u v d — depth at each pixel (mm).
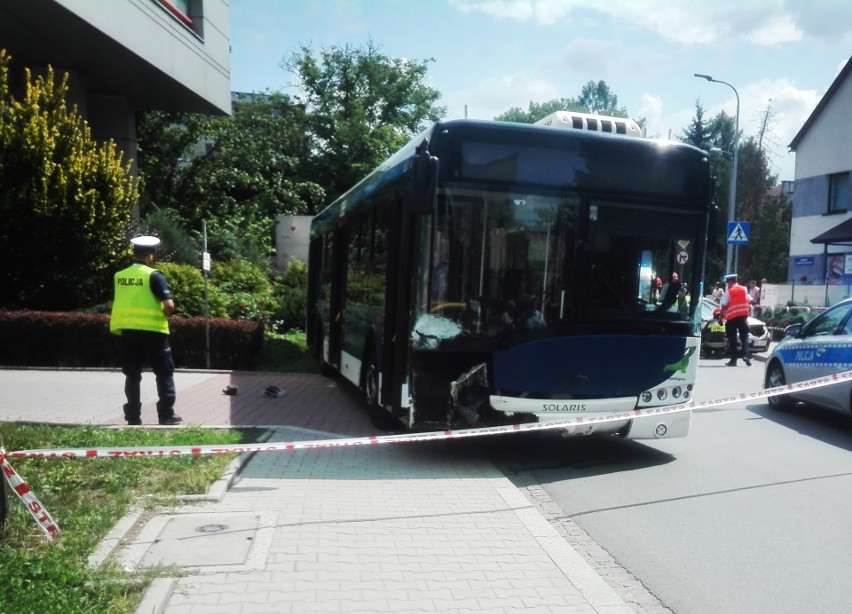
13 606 3812
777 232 54344
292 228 26375
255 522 5527
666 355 7676
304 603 4215
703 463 8016
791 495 6789
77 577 4195
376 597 4348
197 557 4793
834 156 29047
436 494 6520
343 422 9609
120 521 5328
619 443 9000
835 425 10195
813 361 10312
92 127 20391
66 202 14367
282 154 31969
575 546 5516
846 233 26703
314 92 36938
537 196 7457
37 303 15242
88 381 12242
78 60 17297
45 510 4867
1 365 13734
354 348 10539
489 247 7367
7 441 7082
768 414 11031
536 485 7160
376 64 37281
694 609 4480
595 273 7527
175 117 25859
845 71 28188
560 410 7422
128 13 16438
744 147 58000
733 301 17906
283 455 7605
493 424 7383
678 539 5660
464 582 4629
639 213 7652
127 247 15977
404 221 7715
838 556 5316
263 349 16312
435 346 7320
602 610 4301
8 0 13867
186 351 14352
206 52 20797
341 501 6195
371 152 35562
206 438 7949
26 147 14023
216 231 23625
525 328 7387
